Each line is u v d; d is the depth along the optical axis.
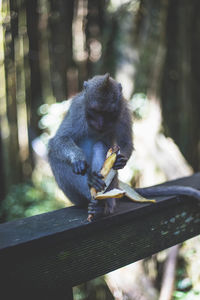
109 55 11.47
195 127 12.17
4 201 9.78
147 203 3.46
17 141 10.72
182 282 7.55
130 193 3.65
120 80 10.34
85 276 2.90
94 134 4.53
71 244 2.77
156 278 8.52
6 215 9.46
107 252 3.05
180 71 11.55
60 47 11.56
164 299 7.09
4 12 9.01
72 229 2.74
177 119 11.97
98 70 11.52
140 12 10.52
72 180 4.38
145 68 10.18
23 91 10.42
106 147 4.56
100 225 2.92
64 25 11.53
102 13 11.52
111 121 4.01
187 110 11.63
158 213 3.50
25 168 10.95
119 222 3.07
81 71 11.74
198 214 3.91
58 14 11.32
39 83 11.61
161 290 7.66
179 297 6.73
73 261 2.80
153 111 9.70
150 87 10.03
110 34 11.24
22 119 10.71
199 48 12.06
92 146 4.70
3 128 10.30
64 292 2.78
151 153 9.04
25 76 10.75
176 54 11.85
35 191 10.02
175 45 11.85
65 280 2.76
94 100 3.89
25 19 9.76
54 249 2.67
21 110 10.61
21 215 9.28
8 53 9.64
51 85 11.41
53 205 9.73
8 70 9.92
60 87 11.62
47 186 10.23
